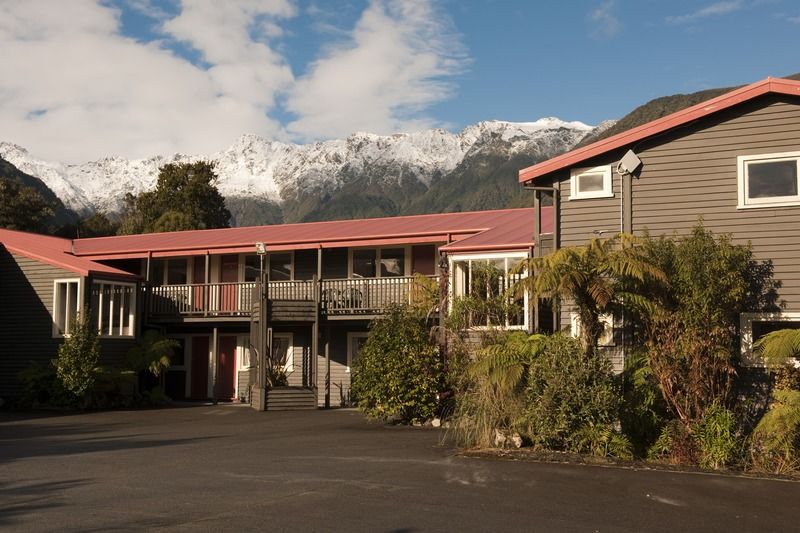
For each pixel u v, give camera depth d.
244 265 28.84
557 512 9.03
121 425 19.02
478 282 19.89
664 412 14.09
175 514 8.64
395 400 18.12
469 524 8.38
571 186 17.16
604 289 13.61
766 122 15.71
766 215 15.51
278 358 26.41
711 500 9.84
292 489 10.07
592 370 13.34
